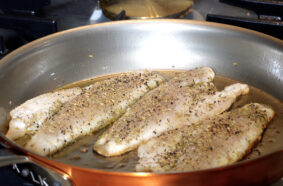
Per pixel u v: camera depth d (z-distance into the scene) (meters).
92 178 0.31
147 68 0.50
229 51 0.48
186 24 0.49
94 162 0.37
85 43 0.48
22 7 0.56
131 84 0.45
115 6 0.57
